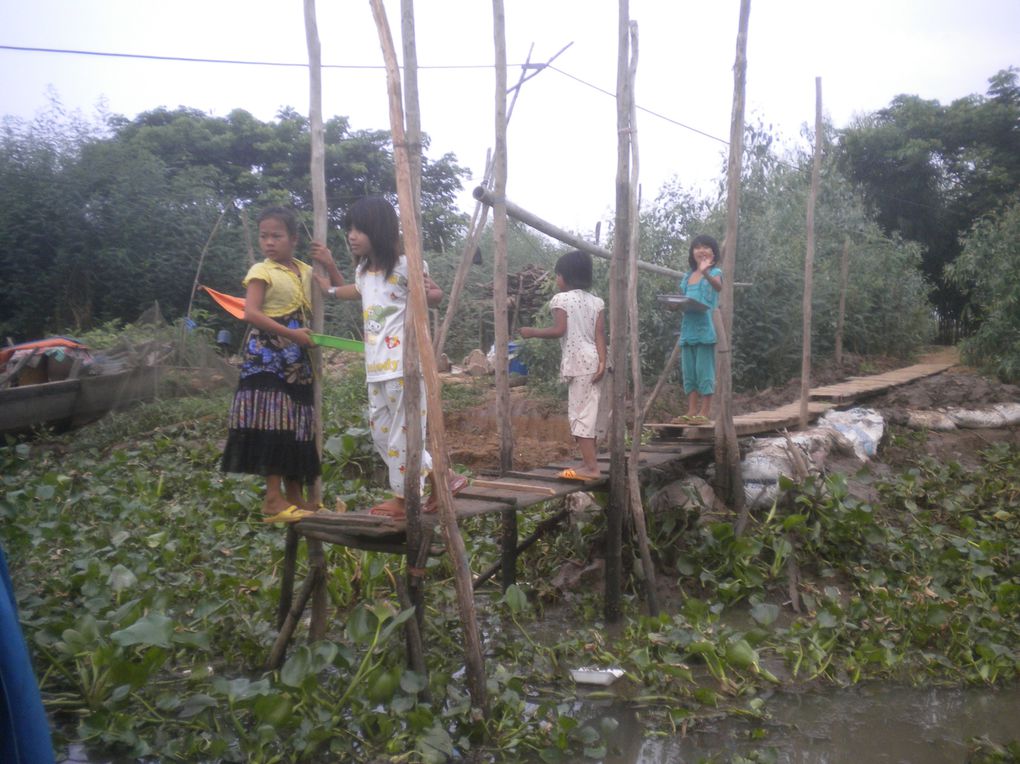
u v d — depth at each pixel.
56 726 3.86
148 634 3.73
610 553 5.44
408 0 3.71
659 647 4.77
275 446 4.25
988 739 3.96
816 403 9.17
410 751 3.59
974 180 24.81
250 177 20.84
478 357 13.38
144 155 18.20
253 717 3.94
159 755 3.64
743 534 6.19
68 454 9.47
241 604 5.07
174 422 10.23
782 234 13.48
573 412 5.48
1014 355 12.69
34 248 16.94
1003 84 24.98
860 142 24.70
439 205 22.62
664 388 10.98
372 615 3.98
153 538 5.71
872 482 7.38
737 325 11.90
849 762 3.80
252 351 4.29
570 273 5.53
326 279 4.46
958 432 9.41
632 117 5.47
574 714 4.25
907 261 17.53
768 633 4.73
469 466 8.62
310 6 4.33
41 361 10.73
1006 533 6.81
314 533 4.23
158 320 12.62
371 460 8.25
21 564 5.31
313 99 4.39
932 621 5.07
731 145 6.29
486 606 5.70
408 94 3.73
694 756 3.84
